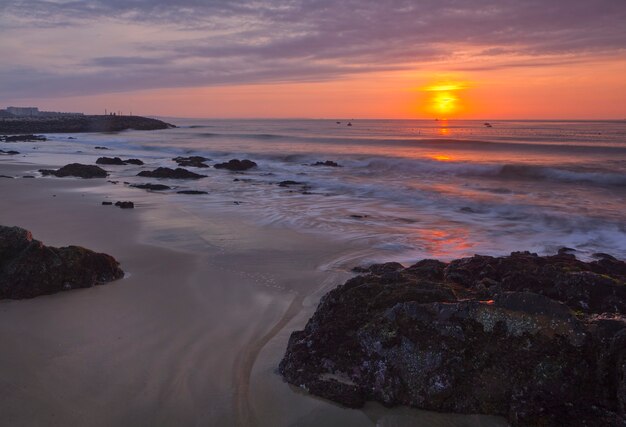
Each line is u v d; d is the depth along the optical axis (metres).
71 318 7.36
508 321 5.03
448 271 7.64
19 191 20.00
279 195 20.70
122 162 34.03
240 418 4.88
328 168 31.34
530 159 31.34
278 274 9.62
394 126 128.75
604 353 4.57
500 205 17.86
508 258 8.23
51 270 8.54
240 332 6.85
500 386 4.78
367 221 15.34
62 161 34.53
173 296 8.33
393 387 4.98
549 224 15.05
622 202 18.34
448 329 5.12
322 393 5.12
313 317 6.35
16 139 60.38
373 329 5.39
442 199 19.36
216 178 26.92
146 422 4.84
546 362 4.71
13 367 5.85
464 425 4.66
